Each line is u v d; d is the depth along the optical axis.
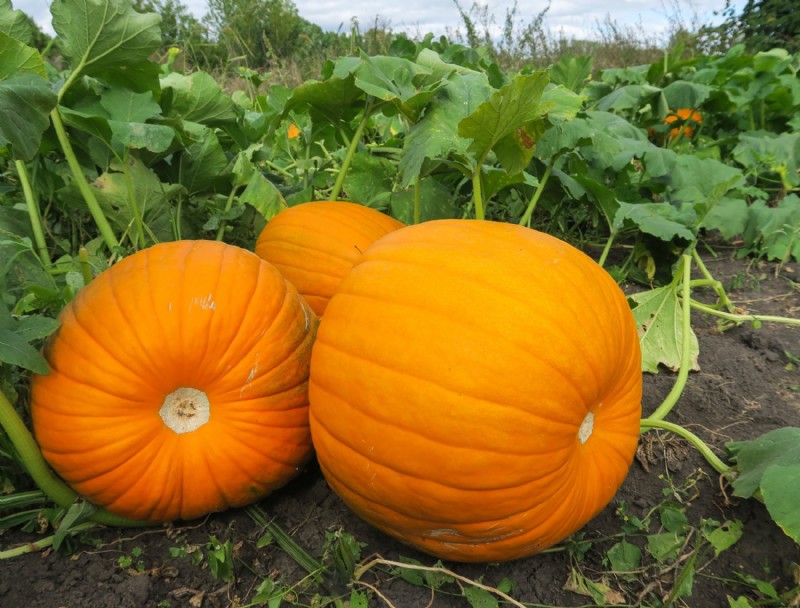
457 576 1.75
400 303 1.59
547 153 2.82
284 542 1.90
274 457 1.87
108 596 1.75
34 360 1.61
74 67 2.26
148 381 1.70
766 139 5.02
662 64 5.73
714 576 1.84
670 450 2.38
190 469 1.79
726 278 3.99
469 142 2.22
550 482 1.57
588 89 6.12
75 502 1.89
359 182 3.18
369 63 2.47
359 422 1.58
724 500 2.11
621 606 1.75
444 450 1.50
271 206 2.64
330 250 2.44
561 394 1.53
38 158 2.61
